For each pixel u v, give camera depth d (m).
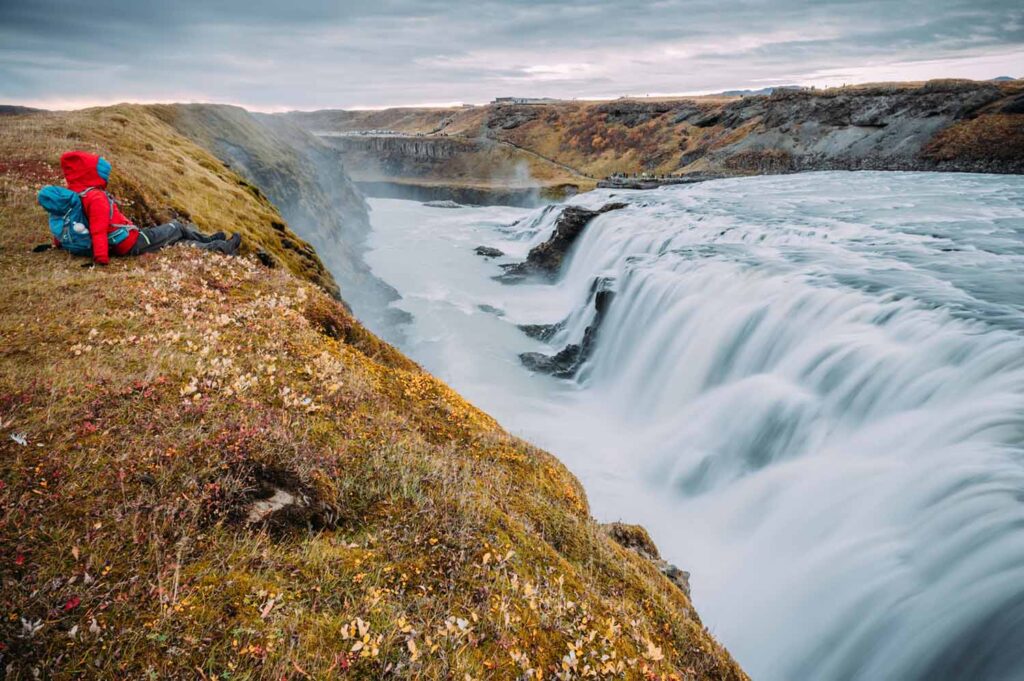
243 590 4.25
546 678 4.51
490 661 4.38
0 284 8.73
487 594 4.95
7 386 5.80
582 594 5.73
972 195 52.38
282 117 80.81
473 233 77.62
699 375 23.36
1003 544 9.61
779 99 114.00
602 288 31.72
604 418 24.72
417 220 92.56
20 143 18.45
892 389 16.25
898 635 9.87
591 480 19.23
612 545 7.74
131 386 6.18
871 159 88.88
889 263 27.39
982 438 12.55
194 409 6.02
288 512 5.16
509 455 8.91
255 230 23.59
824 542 13.10
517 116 180.75
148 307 8.45
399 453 6.67
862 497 13.32
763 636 11.87
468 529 5.69
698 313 25.58
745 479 17.09
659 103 153.38
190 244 12.14
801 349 20.27
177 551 4.39
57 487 4.63
